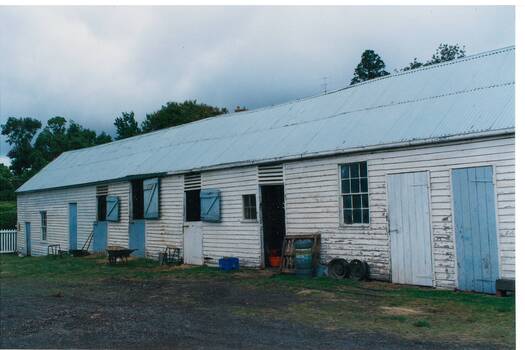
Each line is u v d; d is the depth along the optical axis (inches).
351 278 511.5
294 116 676.7
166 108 2258.9
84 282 585.9
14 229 1339.8
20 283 602.9
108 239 892.0
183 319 354.9
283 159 579.2
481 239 420.2
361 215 514.0
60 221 1034.7
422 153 462.0
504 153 408.8
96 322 357.1
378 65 1835.6
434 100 506.6
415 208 465.7
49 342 305.1
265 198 629.9
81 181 967.6
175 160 771.4
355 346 268.1
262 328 317.7
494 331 290.0
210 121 866.1
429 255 454.9
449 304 372.8
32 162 2711.6
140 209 850.8
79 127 2930.6
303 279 523.2
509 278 402.0
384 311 357.4
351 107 600.4
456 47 1820.9
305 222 563.5
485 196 418.6
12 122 3129.9
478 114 441.7
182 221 730.2
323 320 335.6
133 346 286.7
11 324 363.6
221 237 667.4
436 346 263.7
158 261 756.0
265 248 626.5
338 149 523.5
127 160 918.4
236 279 549.3
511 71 479.5
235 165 638.5
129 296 470.6
